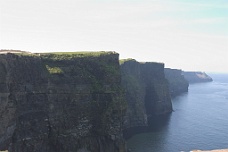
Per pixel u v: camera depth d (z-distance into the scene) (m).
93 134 105.25
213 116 190.88
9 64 82.25
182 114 197.38
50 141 94.75
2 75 78.69
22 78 86.94
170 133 140.75
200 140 129.75
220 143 126.06
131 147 115.38
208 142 127.00
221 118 184.25
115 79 113.12
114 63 118.25
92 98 106.94
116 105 107.94
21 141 84.19
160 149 114.25
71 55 108.31
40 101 92.19
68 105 100.50
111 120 105.94
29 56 92.62
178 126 157.62
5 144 78.38
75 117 101.50
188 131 146.25
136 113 158.38
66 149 96.62
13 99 82.69
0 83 78.06
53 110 95.81
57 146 95.62
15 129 83.50
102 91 107.88
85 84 106.00
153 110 196.88
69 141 97.62
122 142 107.06
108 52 118.56
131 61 179.12
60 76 100.06
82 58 110.00
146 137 131.75
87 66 110.31
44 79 94.81
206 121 173.62
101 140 104.69
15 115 83.62
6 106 79.25
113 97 108.31
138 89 168.75
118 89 112.19
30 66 91.38
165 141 125.94
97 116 106.50
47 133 93.25
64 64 104.56
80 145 100.31
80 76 105.25
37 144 89.00
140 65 197.38
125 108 112.44
